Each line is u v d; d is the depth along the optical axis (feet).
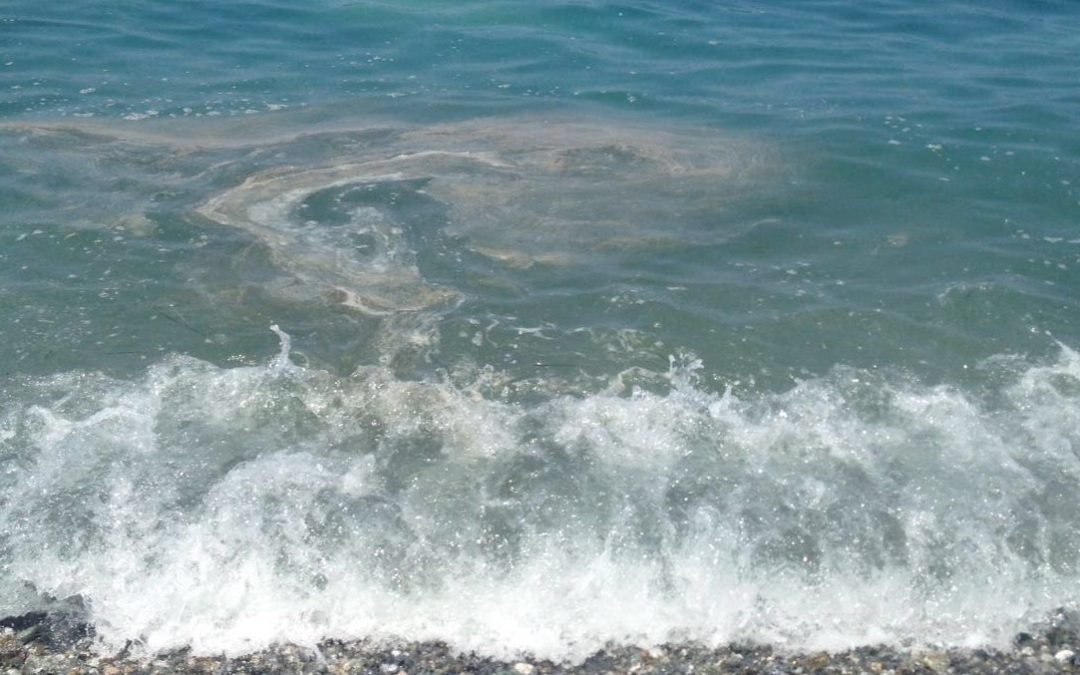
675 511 25.34
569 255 36.11
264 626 22.34
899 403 29.12
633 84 52.70
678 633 22.38
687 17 64.23
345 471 26.35
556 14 64.08
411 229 37.29
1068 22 64.08
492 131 46.09
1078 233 38.17
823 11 66.08
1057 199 40.63
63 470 26.11
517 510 25.32
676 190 40.88
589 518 25.12
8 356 30.04
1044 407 29.04
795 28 62.49
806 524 25.07
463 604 22.98
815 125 47.21
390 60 55.57
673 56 57.16
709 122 47.65
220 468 26.37
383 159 42.75
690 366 30.53
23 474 25.94
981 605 23.17
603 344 31.32
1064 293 34.32
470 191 40.19
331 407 28.53
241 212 38.04
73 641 21.88
